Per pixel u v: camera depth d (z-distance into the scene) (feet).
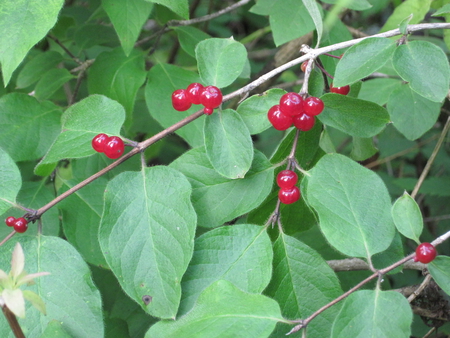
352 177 0.61
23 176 1.02
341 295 0.56
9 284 0.47
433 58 0.59
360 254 0.57
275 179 0.68
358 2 0.83
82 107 0.67
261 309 0.54
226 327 0.53
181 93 0.65
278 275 0.61
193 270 0.60
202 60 0.67
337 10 0.83
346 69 0.61
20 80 1.01
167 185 0.61
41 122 0.83
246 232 0.61
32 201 0.76
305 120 0.62
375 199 0.60
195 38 0.94
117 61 0.89
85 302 0.59
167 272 0.57
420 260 0.55
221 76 0.66
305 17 0.82
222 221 0.63
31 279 0.48
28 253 0.61
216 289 0.55
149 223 0.59
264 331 0.52
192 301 0.58
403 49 0.60
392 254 0.65
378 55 0.61
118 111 0.67
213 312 0.54
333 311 0.59
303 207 0.71
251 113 0.65
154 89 0.86
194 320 0.54
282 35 0.81
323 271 0.61
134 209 0.60
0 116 0.81
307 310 0.60
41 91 0.99
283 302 0.60
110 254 0.58
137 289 0.57
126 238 0.59
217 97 0.61
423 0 0.92
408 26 0.63
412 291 0.80
